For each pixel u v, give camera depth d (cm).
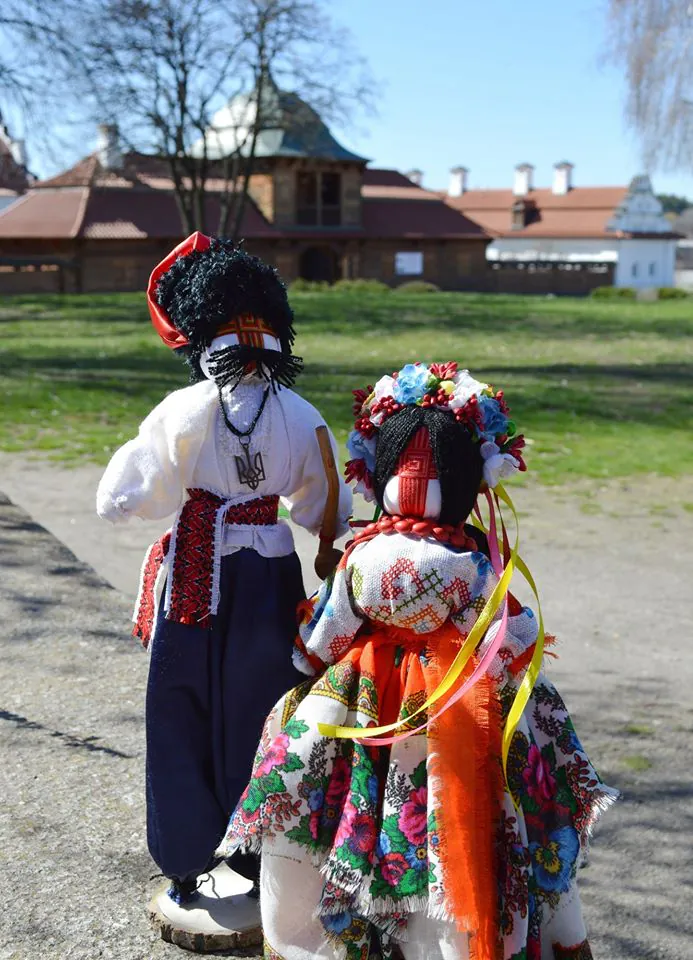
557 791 258
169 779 284
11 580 639
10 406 1418
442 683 242
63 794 388
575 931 257
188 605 281
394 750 246
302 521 302
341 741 253
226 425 285
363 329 2772
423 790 243
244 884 327
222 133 5903
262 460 288
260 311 289
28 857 347
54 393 1535
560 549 858
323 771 251
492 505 266
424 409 256
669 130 2653
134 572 743
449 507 254
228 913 313
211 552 283
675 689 572
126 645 543
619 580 777
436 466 251
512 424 260
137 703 470
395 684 252
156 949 305
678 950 340
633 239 7781
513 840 242
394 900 239
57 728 441
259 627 284
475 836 237
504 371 1973
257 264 291
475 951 232
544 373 1952
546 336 2705
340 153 5966
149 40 4056
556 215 8138
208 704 286
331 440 297
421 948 242
